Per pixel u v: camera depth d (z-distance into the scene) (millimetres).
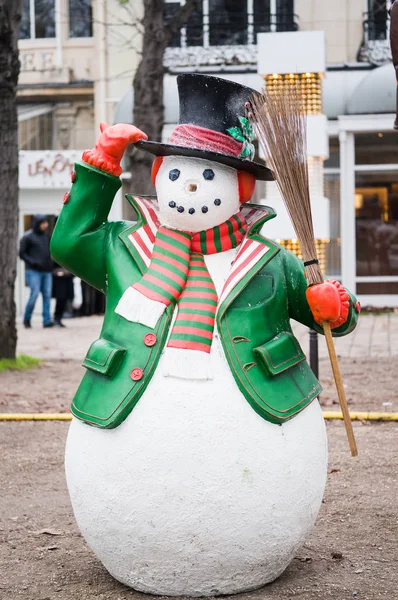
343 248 20969
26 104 24062
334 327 4578
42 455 7938
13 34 12070
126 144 4652
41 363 13125
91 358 4477
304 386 4504
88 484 4406
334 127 20797
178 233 4598
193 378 4305
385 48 21562
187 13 14148
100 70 23297
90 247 4707
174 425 4246
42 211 22469
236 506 4273
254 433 4289
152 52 14078
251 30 22203
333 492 6598
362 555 5262
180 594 4512
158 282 4465
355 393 10250
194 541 4316
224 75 21641
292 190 4523
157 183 4656
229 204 4574
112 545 4457
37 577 5004
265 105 4582
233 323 4395
